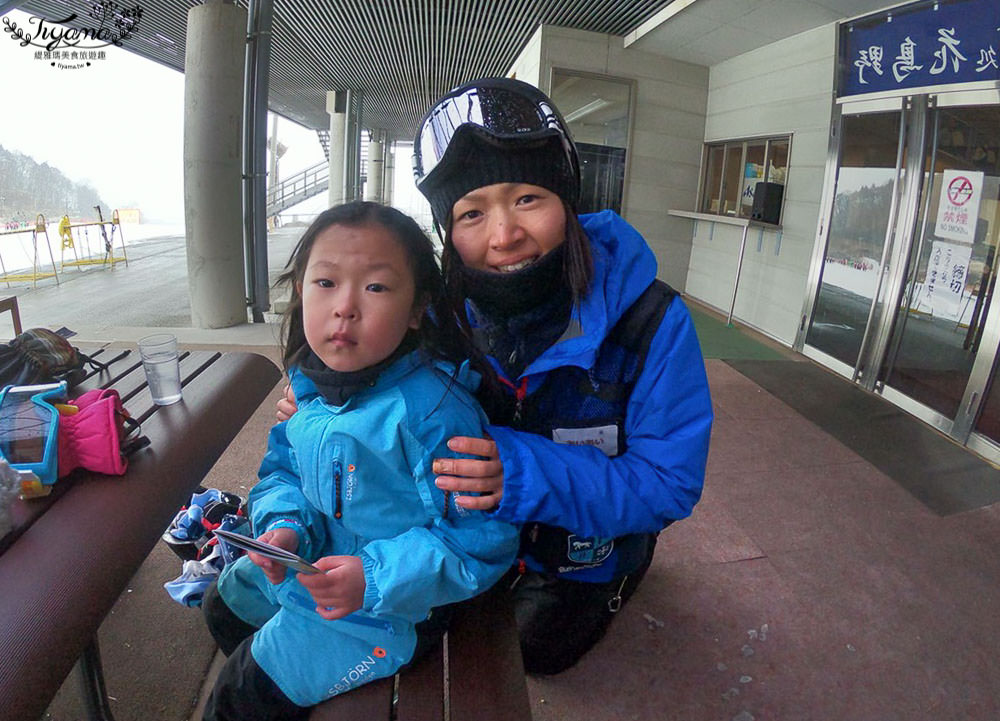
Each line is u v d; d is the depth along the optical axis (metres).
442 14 5.27
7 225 7.58
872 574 1.61
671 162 5.28
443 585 0.72
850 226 3.30
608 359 0.86
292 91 10.38
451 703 0.75
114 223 7.50
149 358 1.19
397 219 0.73
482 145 0.75
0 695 0.61
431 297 0.77
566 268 0.81
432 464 0.74
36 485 0.88
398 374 0.75
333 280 0.70
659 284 0.87
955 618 1.47
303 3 5.17
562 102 5.00
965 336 2.53
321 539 0.83
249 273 3.85
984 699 1.26
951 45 2.63
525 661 1.21
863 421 2.62
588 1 4.29
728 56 4.75
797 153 3.87
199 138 3.44
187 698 1.17
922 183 2.80
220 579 0.92
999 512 1.92
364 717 0.75
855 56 3.22
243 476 1.85
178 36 6.49
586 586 1.07
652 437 0.85
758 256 4.30
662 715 1.19
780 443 2.35
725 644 1.36
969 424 2.43
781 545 1.71
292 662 0.77
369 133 16.86
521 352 0.87
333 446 0.74
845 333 3.30
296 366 0.82
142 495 0.93
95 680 0.98
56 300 5.11
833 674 1.30
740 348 3.78
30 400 0.95
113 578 0.79
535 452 0.79
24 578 0.74
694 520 1.80
